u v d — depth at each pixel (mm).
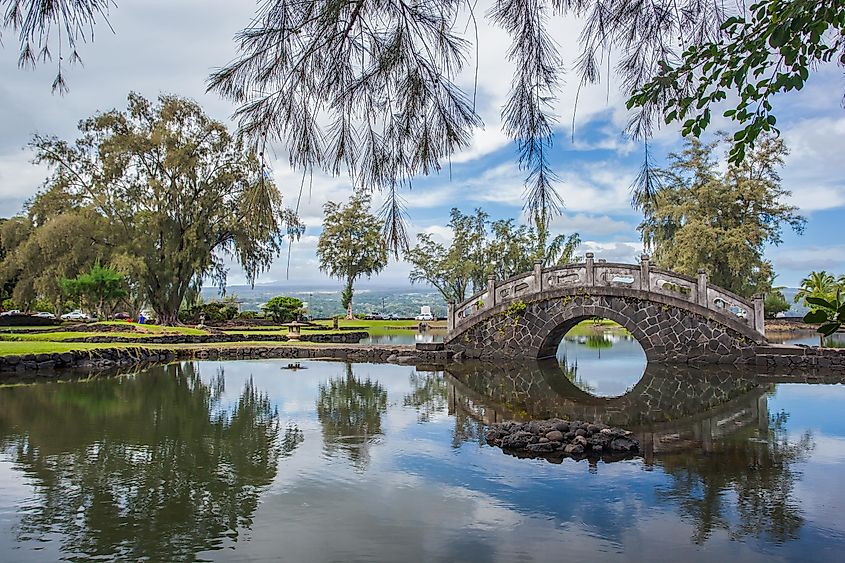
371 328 41531
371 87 2375
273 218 2410
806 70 2533
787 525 5512
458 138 2357
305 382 15438
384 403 12234
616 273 18984
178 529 5523
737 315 17750
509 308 20500
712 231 27188
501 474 7125
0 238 33000
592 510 5926
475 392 13805
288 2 2205
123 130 32219
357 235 44719
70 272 30797
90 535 5402
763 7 2512
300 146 2352
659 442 8641
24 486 6777
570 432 8648
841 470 7164
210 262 33312
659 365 17703
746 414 10734
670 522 5609
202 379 16016
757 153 29031
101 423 10258
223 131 31766
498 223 44562
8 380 15969
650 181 2432
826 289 33062
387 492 6516
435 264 46438
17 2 1758
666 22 2451
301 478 7055
